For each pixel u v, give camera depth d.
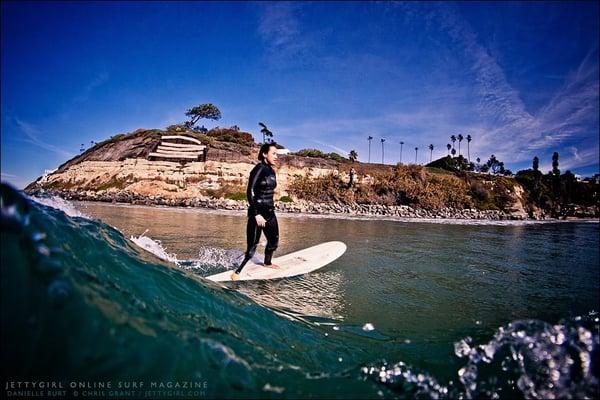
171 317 1.71
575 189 49.41
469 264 6.48
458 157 58.56
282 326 2.45
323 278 4.69
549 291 4.64
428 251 7.89
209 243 7.29
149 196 26.84
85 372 1.09
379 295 4.04
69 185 31.30
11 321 1.07
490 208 34.31
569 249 9.85
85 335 1.17
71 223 1.94
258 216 4.30
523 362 1.89
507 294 4.40
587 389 1.64
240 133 43.62
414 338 2.70
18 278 1.18
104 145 35.53
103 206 19.14
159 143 33.03
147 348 1.29
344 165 34.47
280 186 30.28
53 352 1.07
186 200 25.75
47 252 1.37
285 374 1.65
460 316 3.41
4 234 1.25
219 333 1.82
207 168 30.02
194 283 2.40
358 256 6.66
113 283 1.70
